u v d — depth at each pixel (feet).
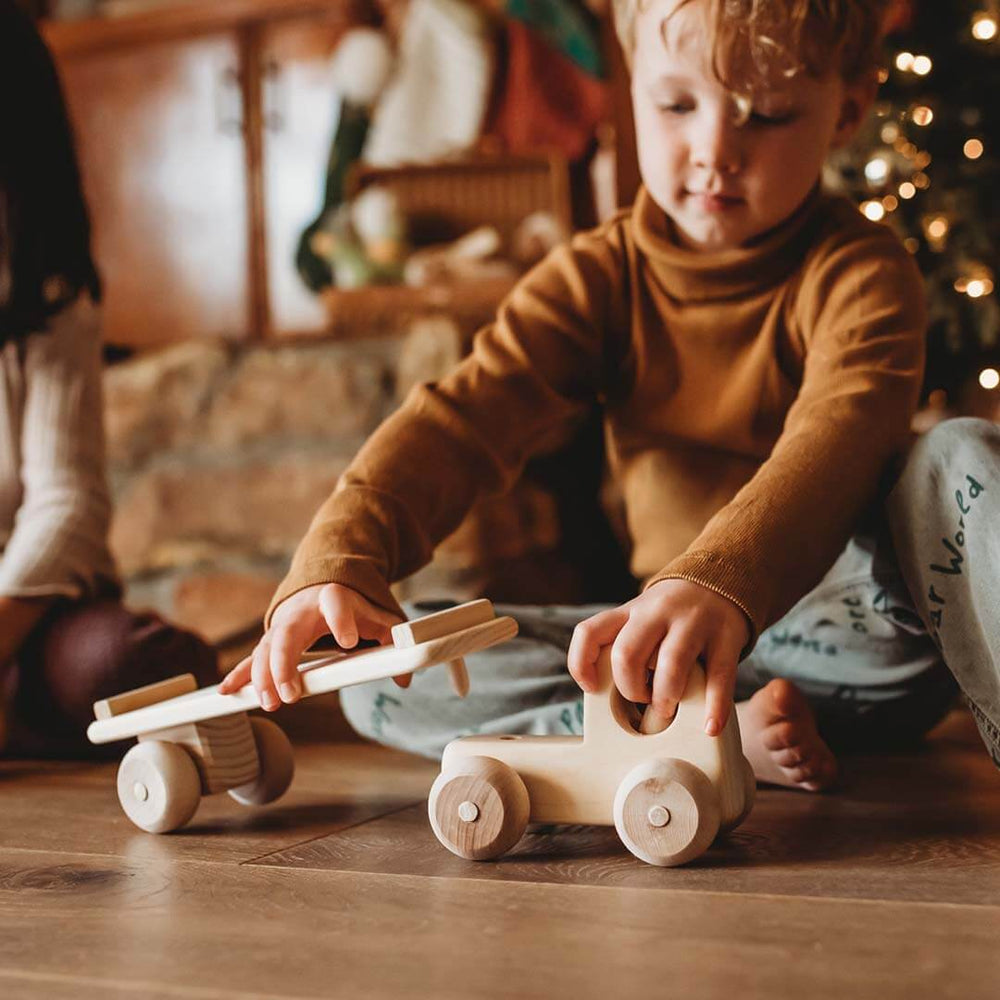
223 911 2.05
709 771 2.30
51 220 4.17
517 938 1.87
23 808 3.07
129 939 1.90
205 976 1.72
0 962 1.80
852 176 5.99
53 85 4.25
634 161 7.96
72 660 3.91
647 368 3.51
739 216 3.12
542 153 8.82
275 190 9.89
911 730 3.64
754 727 3.00
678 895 2.09
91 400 4.37
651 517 3.58
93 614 4.02
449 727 3.36
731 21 2.89
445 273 8.60
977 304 5.98
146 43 10.03
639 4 3.11
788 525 2.53
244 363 8.35
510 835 2.35
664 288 3.45
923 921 1.93
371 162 9.29
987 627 2.47
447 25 9.04
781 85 2.98
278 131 9.85
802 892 2.11
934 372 6.40
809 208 3.30
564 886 2.17
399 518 3.04
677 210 3.20
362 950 1.82
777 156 3.06
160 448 8.36
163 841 2.62
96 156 10.23
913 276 3.22
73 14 10.12
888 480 2.82
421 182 9.37
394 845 2.53
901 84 5.95
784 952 1.78
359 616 2.67
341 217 9.36
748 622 2.36
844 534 2.67
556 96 8.87
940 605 2.61
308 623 2.64
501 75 9.09
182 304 10.12
